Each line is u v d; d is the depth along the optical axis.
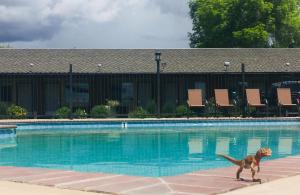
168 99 30.77
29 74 28.23
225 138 19.02
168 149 16.02
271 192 7.31
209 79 30.75
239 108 26.98
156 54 25.77
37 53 30.56
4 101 30.05
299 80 30.89
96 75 29.23
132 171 11.39
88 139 18.94
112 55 30.73
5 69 28.38
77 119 25.03
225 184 7.84
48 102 30.48
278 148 15.95
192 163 12.83
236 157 13.89
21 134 20.61
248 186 7.79
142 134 20.56
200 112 27.31
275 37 46.34
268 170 9.20
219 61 30.55
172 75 30.08
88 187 7.72
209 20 46.72
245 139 18.66
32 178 8.54
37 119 25.69
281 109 27.59
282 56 31.31
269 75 30.70
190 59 30.64
